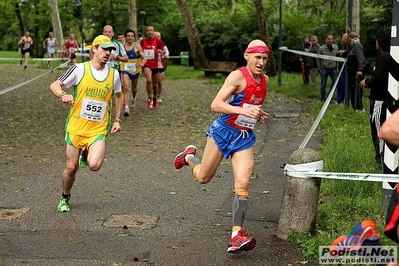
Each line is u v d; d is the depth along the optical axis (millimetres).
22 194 8039
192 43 32281
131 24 31438
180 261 5645
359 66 14617
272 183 8672
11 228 6598
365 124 13086
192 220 6957
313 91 20609
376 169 8570
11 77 26422
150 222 6852
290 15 33438
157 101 17891
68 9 50938
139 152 10914
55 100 18609
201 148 11414
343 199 7234
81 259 5672
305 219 6078
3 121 14547
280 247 5949
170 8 43656
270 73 28953
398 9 6449
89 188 8383
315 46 20734
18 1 55438
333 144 10477
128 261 5633
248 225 6762
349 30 15141
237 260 5648
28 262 5578
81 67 6941
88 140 7008
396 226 3658
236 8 43625
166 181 8805
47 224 6750
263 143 11852
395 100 6539
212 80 26734
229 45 34781
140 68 15516
